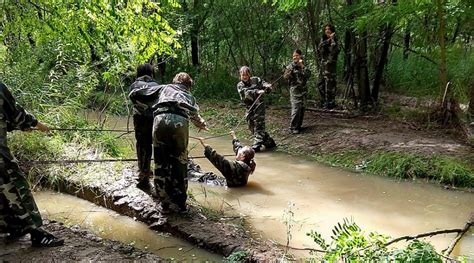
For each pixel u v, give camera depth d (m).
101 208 5.89
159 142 5.23
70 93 8.76
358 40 11.04
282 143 9.33
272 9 13.52
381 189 6.73
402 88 13.25
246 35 14.03
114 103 10.34
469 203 6.20
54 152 7.07
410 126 9.71
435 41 9.91
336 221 5.52
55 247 4.57
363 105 11.30
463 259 3.16
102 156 7.19
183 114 5.28
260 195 6.43
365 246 3.32
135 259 4.39
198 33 14.77
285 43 14.02
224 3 13.84
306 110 11.47
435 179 7.09
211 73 14.77
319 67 11.98
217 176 7.15
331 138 9.21
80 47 6.78
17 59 8.92
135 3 5.86
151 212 5.39
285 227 5.29
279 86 13.67
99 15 5.90
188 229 5.00
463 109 9.59
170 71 15.48
